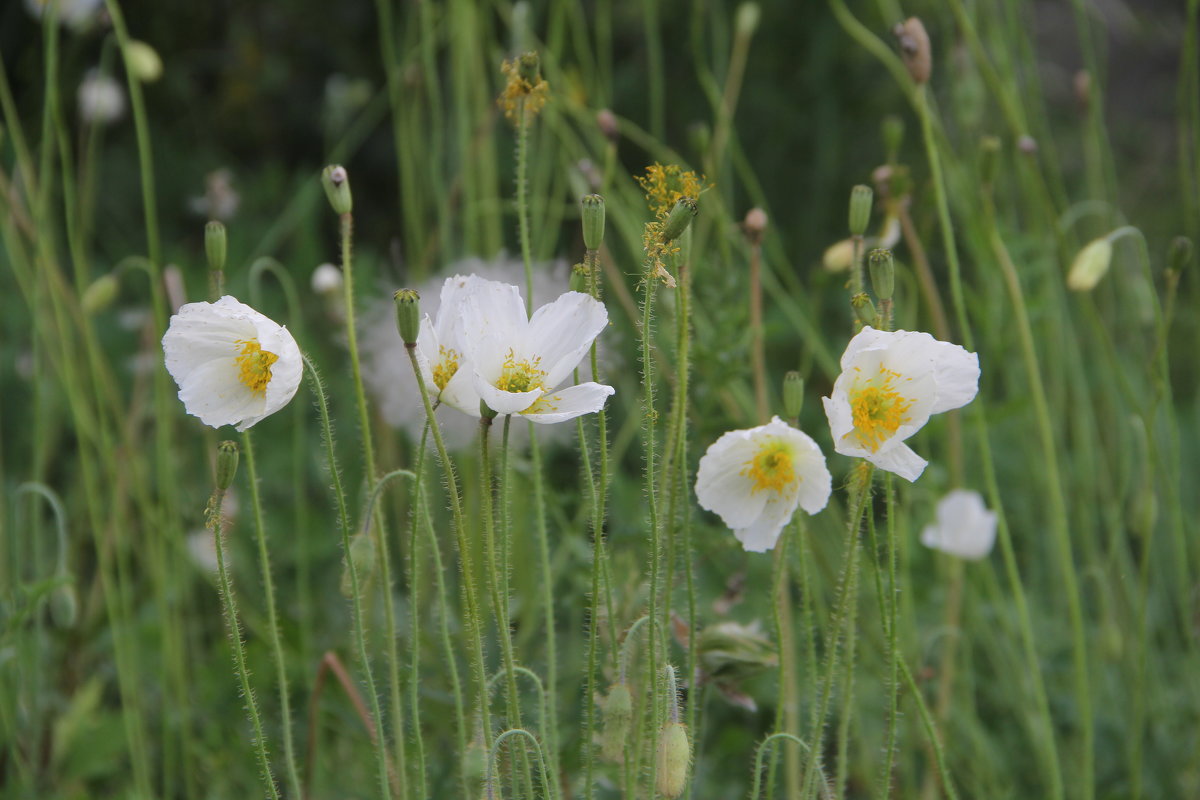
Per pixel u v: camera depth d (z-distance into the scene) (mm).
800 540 1474
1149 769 1733
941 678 1728
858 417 1405
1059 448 1815
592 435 1664
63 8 1989
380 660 1724
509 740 1438
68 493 2180
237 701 1735
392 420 1646
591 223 1417
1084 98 1853
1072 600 1616
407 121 2289
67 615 1648
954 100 1807
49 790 1715
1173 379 2463
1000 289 1774
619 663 1461
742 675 1534
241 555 1999
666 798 1421
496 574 1420
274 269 1732
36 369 1719
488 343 1415
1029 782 1763
